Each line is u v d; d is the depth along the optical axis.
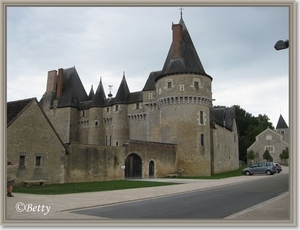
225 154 53.34
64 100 60.25
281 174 35.53
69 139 58.19
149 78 49.09
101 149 28.47
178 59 39.09
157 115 46.50
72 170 25.67
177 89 38.03
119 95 52.75
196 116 37.84
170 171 36.12
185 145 37.28
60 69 62.25
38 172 22.80
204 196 16.00
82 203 13.29
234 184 23.42
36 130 22.94
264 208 11.92
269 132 70.56
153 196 16.02
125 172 30.84
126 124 51.78
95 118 56.31
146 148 33.28
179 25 40.38
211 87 40.38
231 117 60.88
